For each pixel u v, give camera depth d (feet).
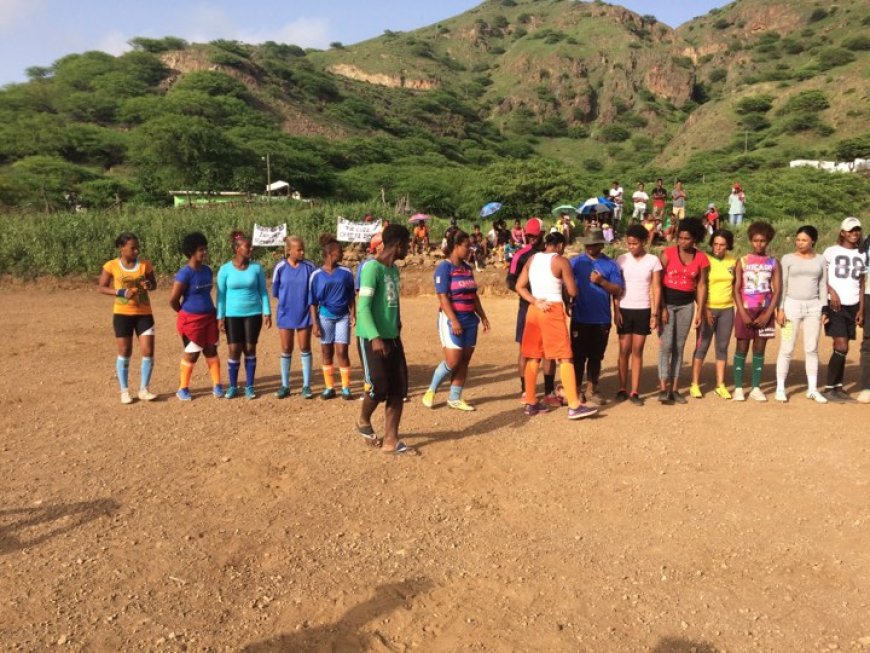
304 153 220.64
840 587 13.00
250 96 340.80
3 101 298.76
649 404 24.41
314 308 24.95
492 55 625.41
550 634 11.55
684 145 347.15
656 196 82.12
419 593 12.69
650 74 515.91
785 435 20.85
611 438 20.72
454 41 646.33
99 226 67.97
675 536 14.87
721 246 24.54
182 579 13.08
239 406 24.58
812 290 24.14
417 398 25.62
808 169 158.30
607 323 24.08
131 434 21.42
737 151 301.02
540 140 483.51
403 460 18.97
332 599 12.48
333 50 620.08
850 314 24.18
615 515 15.84
